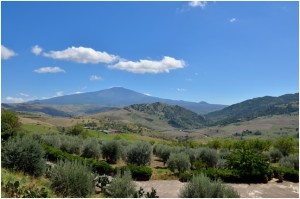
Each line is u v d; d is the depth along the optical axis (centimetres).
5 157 1423
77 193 1234
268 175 2595
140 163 2877
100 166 2292
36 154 1477
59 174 1247
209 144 5928
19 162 1434
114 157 3039
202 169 2500
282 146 4897
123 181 1388
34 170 1458
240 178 2447
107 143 3061
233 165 2572
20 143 1477
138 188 1948
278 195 2103
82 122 19700
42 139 3341
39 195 1038
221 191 1268
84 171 1291
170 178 2392
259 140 5419
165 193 1861
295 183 2600
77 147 3309
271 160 4178
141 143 2986
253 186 2333
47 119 18850
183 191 1308
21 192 1020
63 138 3728
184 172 2391
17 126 5022
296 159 3316
